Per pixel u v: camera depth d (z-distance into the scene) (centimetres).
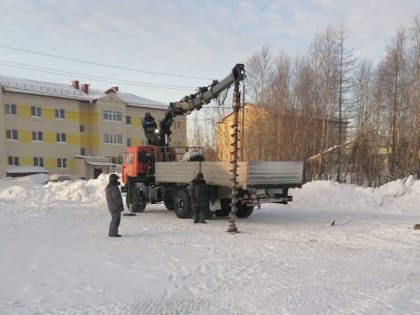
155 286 539
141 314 438
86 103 4616
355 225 1128
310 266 651
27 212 1397
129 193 1481
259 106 2917
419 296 498
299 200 1712
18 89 3994
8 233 955
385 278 580
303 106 2986
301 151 2798
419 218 1285
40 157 4159
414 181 1775
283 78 3045
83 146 4600
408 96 2972
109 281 560
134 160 1498
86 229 1038
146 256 718
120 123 4747
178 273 605
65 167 4359
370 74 3531
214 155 2775
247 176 1066
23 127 4034
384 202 1623
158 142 1555
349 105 3125
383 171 2745
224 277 585
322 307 458
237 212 1309
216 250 778
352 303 471
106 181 2059
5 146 3884
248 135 2819
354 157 2812
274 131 2803
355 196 1678
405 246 824
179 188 1331
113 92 4775
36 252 739
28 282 549
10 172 3831
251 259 700
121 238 909
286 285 545
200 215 1180
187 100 1451
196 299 488
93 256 712
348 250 782
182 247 806
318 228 1073
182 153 1557
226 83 1170
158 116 5106
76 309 449
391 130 2959
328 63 3072
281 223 1173
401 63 3047
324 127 2911
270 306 462
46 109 4206
